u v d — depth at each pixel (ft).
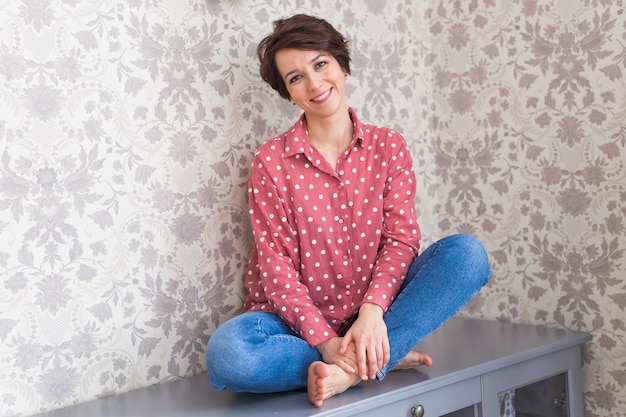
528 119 6.88
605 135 6.31
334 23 6.85
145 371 5.55
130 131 5.48
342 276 5.57
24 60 4.95
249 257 6.23
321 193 5.58
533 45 6.80
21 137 4.94
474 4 7.26
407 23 7.49
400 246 5.46
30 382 4.96
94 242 5.28
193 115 5.86
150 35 5.59
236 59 6.14
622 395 6.30
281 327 5.19
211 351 4.79
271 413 4.50
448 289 5.02
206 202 5.94
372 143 5.77
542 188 6.80
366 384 4.99
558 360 6.17
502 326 6.90
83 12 5.23
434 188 7.70
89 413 4.85
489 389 5.57
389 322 5.03
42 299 5.03
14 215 4.91
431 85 7.70
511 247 7.07
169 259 5.70
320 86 5.49
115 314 5.39
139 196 5.53
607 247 6.34
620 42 6.16
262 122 6.32
